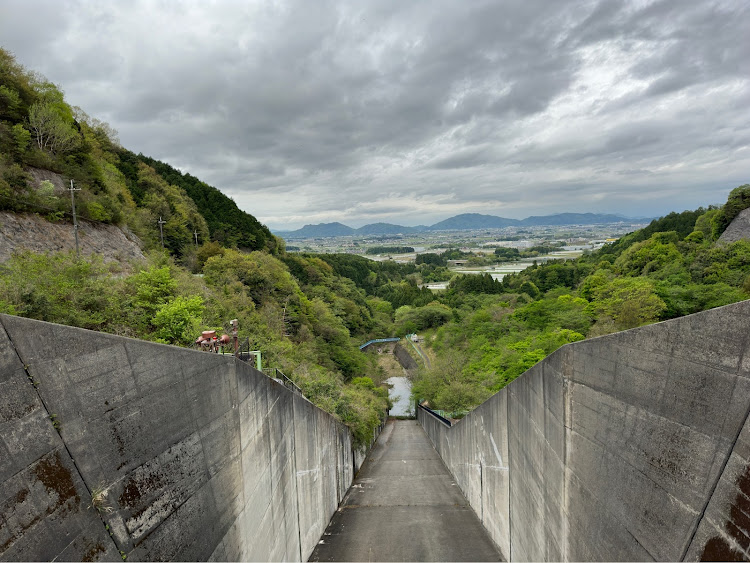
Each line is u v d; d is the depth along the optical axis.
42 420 3.96
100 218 27.16
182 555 5.80
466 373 37.59
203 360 6.70
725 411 4.24
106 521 4.52
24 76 28.28
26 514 3.62
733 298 34.16
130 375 5.11
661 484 5.17
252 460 8.48
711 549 4.30
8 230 19.39
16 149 23.98
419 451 31.12
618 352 6.12
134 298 14.87
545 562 9.02
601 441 6.62
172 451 5.79
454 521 15.27
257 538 8.51
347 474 20.62
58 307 11.82
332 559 12.50
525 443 10.42
